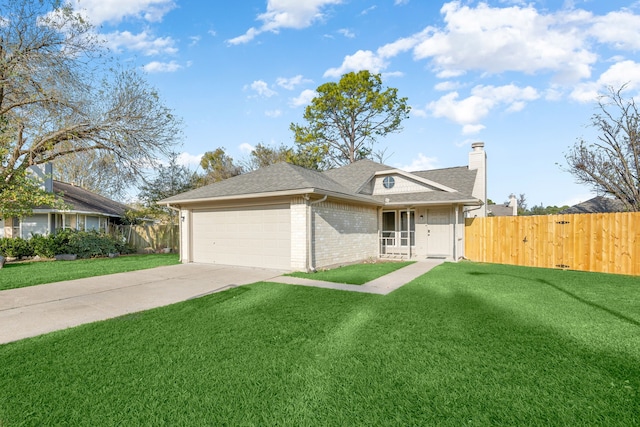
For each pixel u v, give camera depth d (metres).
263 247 10.84
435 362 3.51
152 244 19.33
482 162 18.39
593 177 15.48
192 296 6.71
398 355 3.70
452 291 6.97
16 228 16.23
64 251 14.33
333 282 8.16
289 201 10.28
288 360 3.60
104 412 2.66
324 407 2.72
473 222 12.98
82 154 18.00
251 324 4.82
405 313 5.32
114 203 23.78
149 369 3.39
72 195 19.08
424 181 14.73
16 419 2.57
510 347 3.88
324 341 4.14
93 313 5.48
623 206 16.47
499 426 2.46
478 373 3.26
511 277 8.84
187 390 2.99
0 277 9.02
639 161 14.77
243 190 10.91
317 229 10.46
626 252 9.84
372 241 14.43
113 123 14.52
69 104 13.48
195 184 22.05
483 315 5.16
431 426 2.47
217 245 12.02
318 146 29.69
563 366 3.39
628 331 4.41
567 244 10.84
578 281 8.24
